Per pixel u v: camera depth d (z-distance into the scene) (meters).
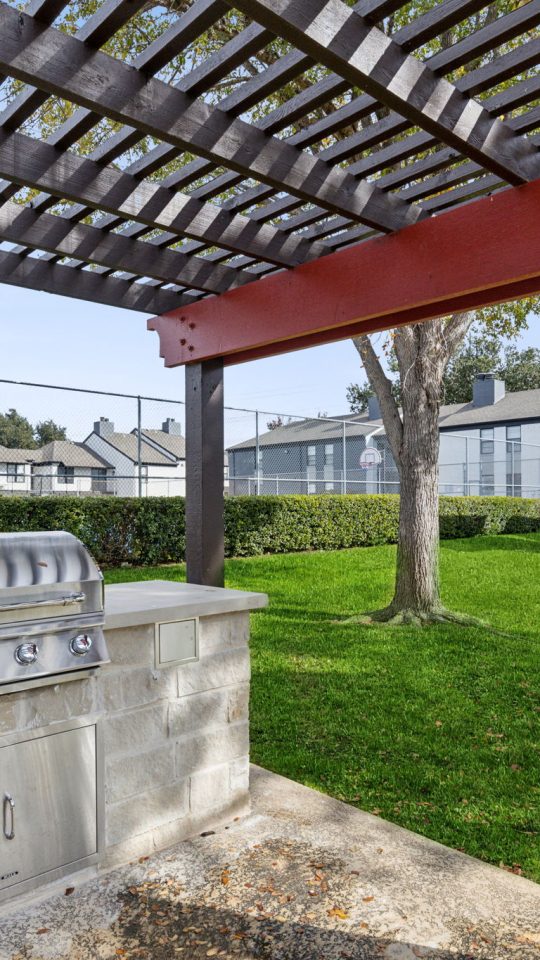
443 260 2.50
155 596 2.51
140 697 2.24
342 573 8.93
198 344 3.46
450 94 1.94
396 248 2.64
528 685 4.42
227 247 2.73
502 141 2.14
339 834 2.40
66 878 2.05
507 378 32.59
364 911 1.93
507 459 22.06
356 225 2.85
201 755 2.41
